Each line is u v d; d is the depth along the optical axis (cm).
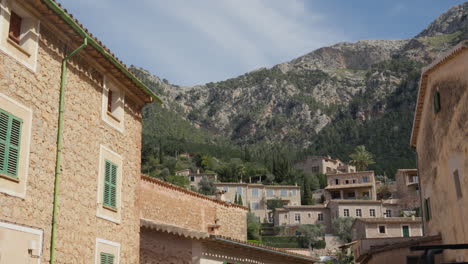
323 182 13675
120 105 1852
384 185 11969
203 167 14325
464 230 1972
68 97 1527
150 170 12469
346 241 8962
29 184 1311
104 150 1706
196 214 2883
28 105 1335
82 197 1551
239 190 11612
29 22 1375
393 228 6744
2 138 1227
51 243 1374
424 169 2652
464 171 1936
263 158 17138
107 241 1670
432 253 1234
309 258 3138
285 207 10100
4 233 1212
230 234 3200
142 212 2455
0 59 1249
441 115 2184
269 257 2856
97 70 1705
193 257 2253
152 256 2275
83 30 1501
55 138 1441
